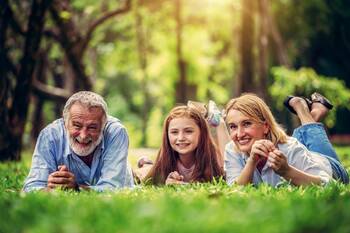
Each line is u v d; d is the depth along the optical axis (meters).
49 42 23.45
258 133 7.00
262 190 5.93
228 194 5.87
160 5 26.72
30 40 15.52
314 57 34.84
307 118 8.16
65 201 5.08
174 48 33.69
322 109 8.18
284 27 31.73
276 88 25.16
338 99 25.08
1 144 15.52
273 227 3.64
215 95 38.69
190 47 34.12
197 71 35.78
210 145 7.75
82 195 5.86
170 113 7.70
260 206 4.50
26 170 10.91
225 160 7.35
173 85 37.16
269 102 24.42
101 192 6.27
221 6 29.53
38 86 22.38
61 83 30.28
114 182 6.78
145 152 18.39
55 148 7.00
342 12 32.50
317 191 5.93
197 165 7.68
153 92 42.53
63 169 6.60
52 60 29.72
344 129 38.53
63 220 4.06
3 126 15.57
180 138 7.52
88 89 20.47
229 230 3.55
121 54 33.66
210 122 8.55
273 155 6.50
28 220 4.25
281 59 25.53
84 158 6.97
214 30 32.47
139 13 26.83
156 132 41.03
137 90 48.06
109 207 4.52
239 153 7.25
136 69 36.50
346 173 7.80
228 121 7.12
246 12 23.19
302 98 8.26
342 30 33.06
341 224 3.75
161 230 3.58
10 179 9.02
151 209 4.24
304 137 8.08
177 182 7.29
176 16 27.23
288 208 4.34
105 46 31.94
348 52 34.78
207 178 7.71
